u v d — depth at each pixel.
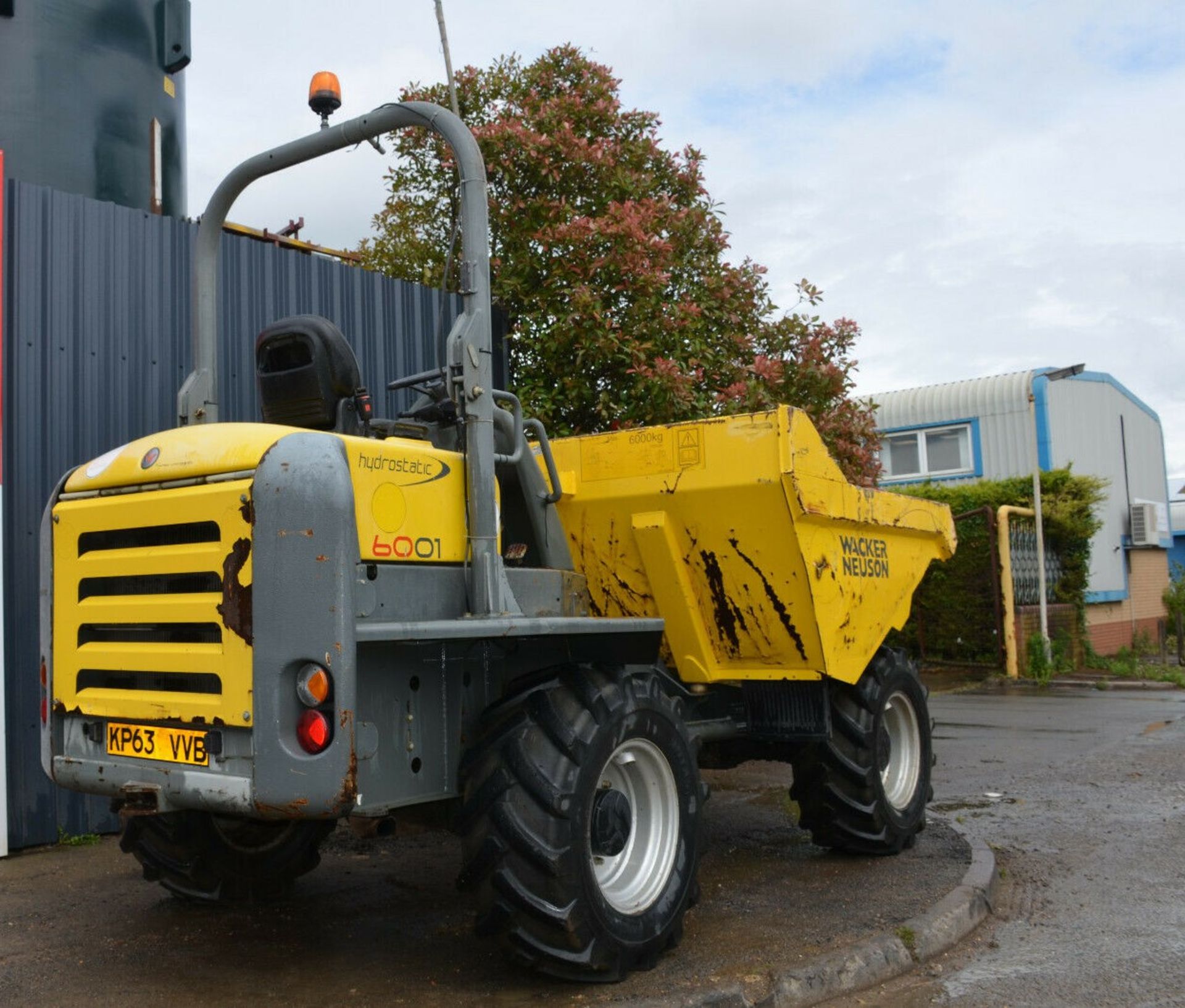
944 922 4.61
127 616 3.85
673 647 5.48
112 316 6.54
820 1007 3.96
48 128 7.61
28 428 6.09
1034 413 17.27
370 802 3.57
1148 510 21.36
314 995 3.88
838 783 5.61
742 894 5.07
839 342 9.55
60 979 4.07
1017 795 7.52
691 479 5.04
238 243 7.30
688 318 8.76
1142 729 10.71
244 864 4.61
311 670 3.37
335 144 4.45
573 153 8.98
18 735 5.95
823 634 5.16
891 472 21.58
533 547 4.83
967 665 16.38
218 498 3.55
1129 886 5.38
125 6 8.09
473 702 4.08
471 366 4.03
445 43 4.21
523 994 3.85
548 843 3.72
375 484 3.71
